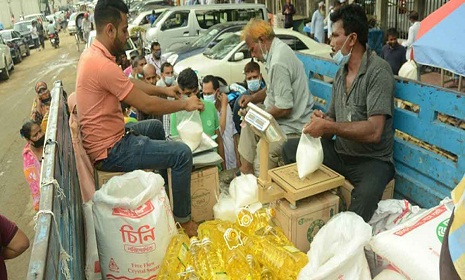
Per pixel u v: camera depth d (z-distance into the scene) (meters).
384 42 10.96
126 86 2.53
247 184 2.74
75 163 2.56
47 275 0.99
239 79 8.84
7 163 7.58
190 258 2.19
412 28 8.56
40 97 6.61
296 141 3.06
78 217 2.18
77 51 24.73
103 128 2.60
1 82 16.42
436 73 9.10
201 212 2.95
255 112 2.43
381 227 2.44
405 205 2.47
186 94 3.45
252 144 3.38
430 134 2.51
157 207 2.18
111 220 2.11
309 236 2.40
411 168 2.71
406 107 3.12
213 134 3.75
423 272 1.70
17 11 49.56
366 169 2.61
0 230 2.22
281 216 2.42
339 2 12.35
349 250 1.87
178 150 2.61
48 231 1.16
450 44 3.14
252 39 3.43
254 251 2.21
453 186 2.37
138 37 13.04
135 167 2.64
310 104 3.48
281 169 2.57
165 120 4.27
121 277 2.18
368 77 2.59
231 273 2.12
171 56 10.31
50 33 27.28
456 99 2.30
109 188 2.24
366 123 2.48
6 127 10.09
